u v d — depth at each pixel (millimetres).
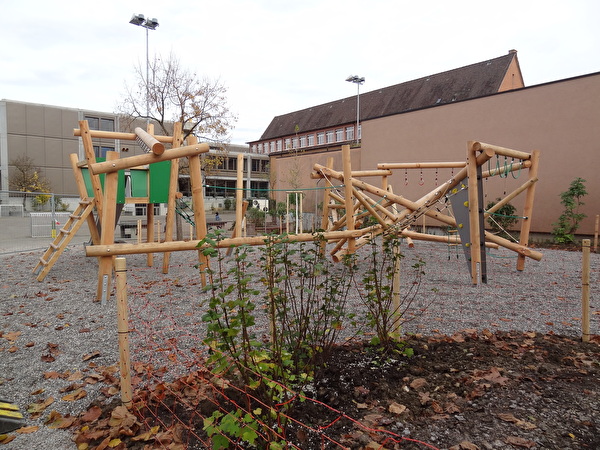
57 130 37375
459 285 6566
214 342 2514
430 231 16672
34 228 15930
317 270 2924
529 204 7871
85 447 2354
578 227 13367
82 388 3068
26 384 3174
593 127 13016
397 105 38938
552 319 4727
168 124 29062
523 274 7617
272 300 2707
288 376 2555
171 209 7109
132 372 3281
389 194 7695
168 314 4918
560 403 2736
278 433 2289
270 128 55969
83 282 6922
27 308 5266
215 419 2432
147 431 2457
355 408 2652
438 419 2545
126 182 8516
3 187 35719
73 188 38375
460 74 35562
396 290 3738
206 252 2359
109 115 39156
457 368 3244
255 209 19391
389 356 3414
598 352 3654
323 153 23984
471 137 16172
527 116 14531
